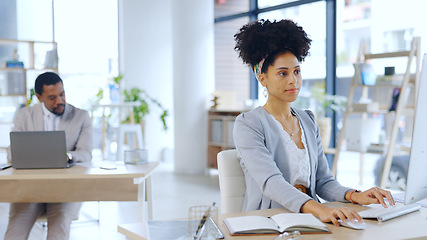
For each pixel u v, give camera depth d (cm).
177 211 471
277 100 206
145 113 731
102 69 788
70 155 300
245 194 208
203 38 679
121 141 584
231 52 744
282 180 187
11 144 278
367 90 502
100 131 786
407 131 458
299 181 206
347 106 457
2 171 272
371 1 544
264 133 202
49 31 766
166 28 817
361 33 557
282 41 199
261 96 707
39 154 281
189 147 693
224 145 654
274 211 180
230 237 145
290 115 211
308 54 206
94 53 784
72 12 773
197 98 687
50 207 304
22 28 754
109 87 784
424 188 160
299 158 204
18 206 299
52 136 281
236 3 732
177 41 686
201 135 691
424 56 150
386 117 532
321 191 213
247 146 198
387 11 527
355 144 448
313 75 609
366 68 434
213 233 144
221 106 678
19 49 754
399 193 211
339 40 582
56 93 322
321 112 580
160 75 818
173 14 686
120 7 788
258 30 202
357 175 561
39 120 324
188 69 683
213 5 722
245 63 213
